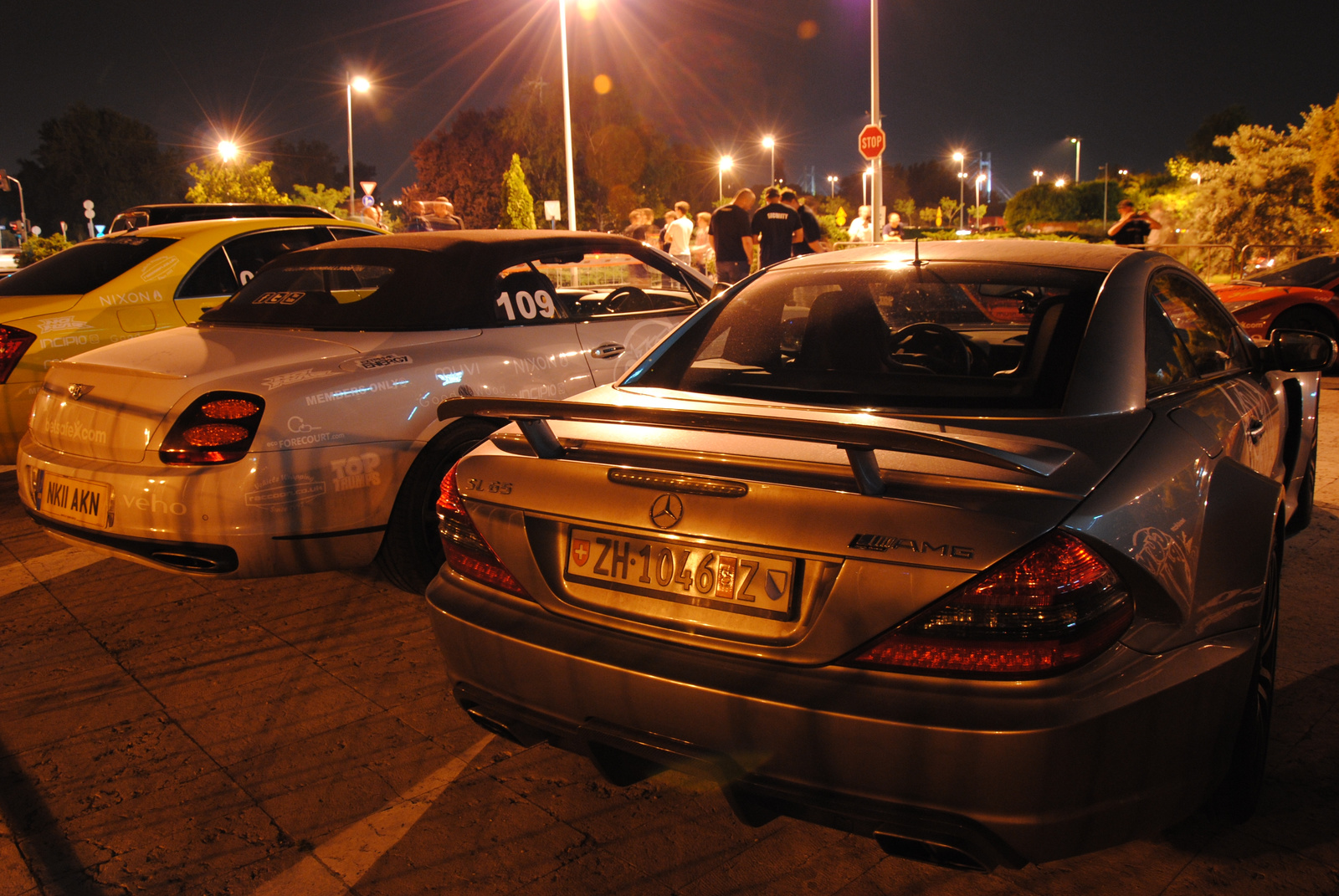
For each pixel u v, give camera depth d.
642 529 1.95
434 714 3.03
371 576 4.29
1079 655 1.67
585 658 1.97
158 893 2.21
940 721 1.65
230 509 3.21
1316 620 3.50
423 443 3.61
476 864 2.28
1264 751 2.24
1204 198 25.33
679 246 16.38
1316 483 5.37
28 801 2.58
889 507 1.74
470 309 3.97
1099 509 1.75
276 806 2.54
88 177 79.81
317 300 4.07
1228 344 3.13
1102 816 1.73
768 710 1.77
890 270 2.71
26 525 5.13
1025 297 2.44
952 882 2.18
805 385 2.41
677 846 2.34
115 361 3.58
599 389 2.66
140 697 3.16
